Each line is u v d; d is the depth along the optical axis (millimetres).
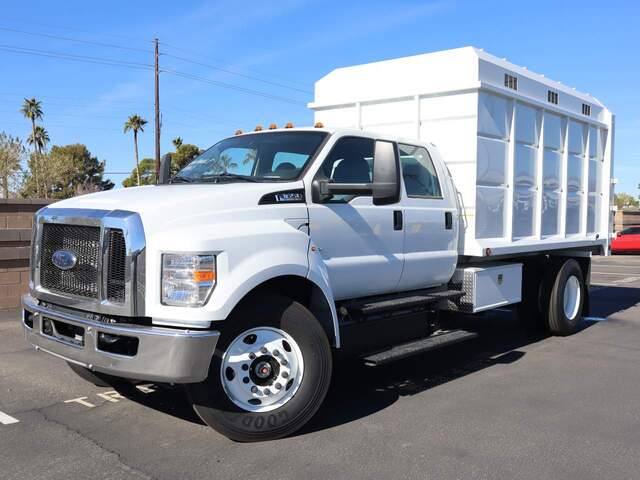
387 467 4094
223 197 4543
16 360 6832
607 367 6902
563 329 8555
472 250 6691
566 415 5184
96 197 4805
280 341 4547
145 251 4137
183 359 4012
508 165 7352
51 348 4625
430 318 6398
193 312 4086
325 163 5289
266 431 4461
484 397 5699
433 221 6242
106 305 4246
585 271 9352
